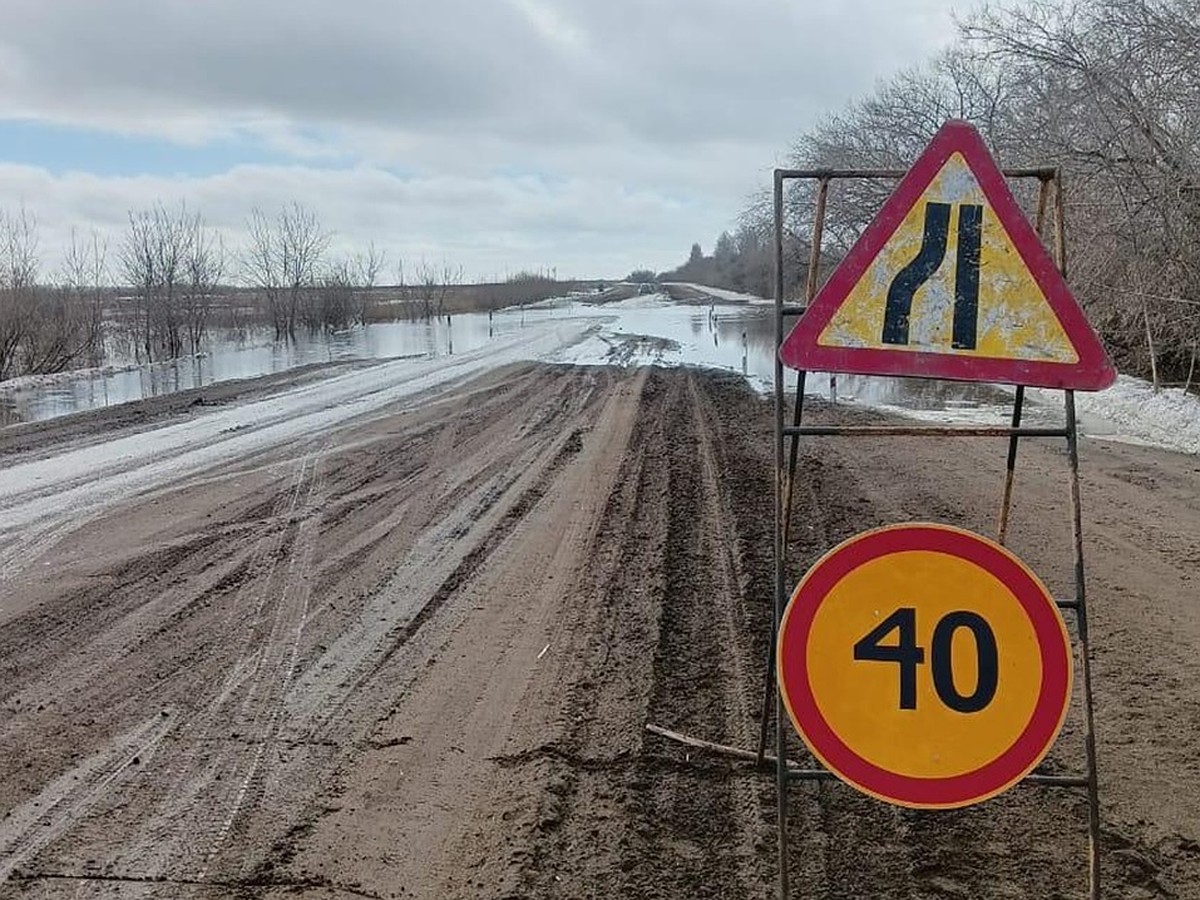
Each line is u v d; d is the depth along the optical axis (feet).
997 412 56.44
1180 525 30.01
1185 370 66.80
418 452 42.83
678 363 88.84
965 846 13.24
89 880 12.48
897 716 10.93
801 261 123.75
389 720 17.15
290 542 28.53
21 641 20.81
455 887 12.37
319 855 13.07
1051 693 10.82
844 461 39.93
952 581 10.89
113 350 127.54
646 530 29.60
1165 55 59.26
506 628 21.66
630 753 15.83
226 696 18.15
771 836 13.48
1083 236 62.95
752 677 18.84
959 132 11.32
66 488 35.76
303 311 173.78
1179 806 14.20
